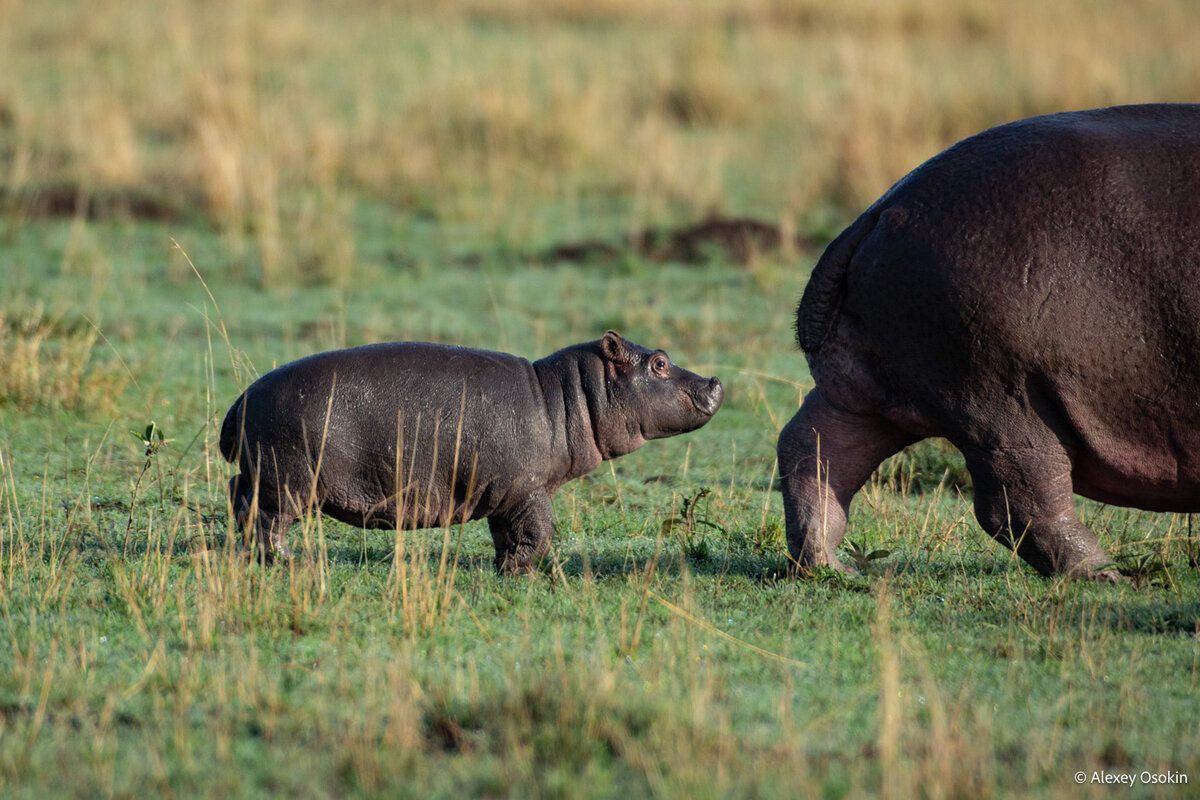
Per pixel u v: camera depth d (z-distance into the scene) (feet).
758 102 243.40
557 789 46.96
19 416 106.63
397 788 47.21
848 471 76.28
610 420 73.00
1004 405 69.00
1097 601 68.28
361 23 301.43
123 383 111.04
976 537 83.97
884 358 71.15
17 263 153.89
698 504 90.58
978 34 306.35
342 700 54.85
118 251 161.99
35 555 74.08
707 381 74.84
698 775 47.11
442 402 69.36
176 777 48.08
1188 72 243.19
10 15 276.62
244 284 154.10
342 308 135.33
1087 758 50.44
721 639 63.41
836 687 57.98
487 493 70.74
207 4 293.23
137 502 87.04
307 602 63.93
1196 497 70.85
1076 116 71.72
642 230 179.11
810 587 72.43
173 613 65.16
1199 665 60.70
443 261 168.55
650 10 324.19
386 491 69.56
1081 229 66.90
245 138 199.62
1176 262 66.03
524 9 322.75
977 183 68.90
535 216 186.50
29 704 54.03
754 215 188.96
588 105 221.25
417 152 204.74
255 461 68.90
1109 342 66.85
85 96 221.05
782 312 150.71
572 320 145.48
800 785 46.96
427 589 65.36
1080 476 72.54
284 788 47.57
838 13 313.32
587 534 84.33
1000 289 67.00
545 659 59.16
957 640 63.98
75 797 46.24
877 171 193.67
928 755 49.83
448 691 55.31
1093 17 317.01
